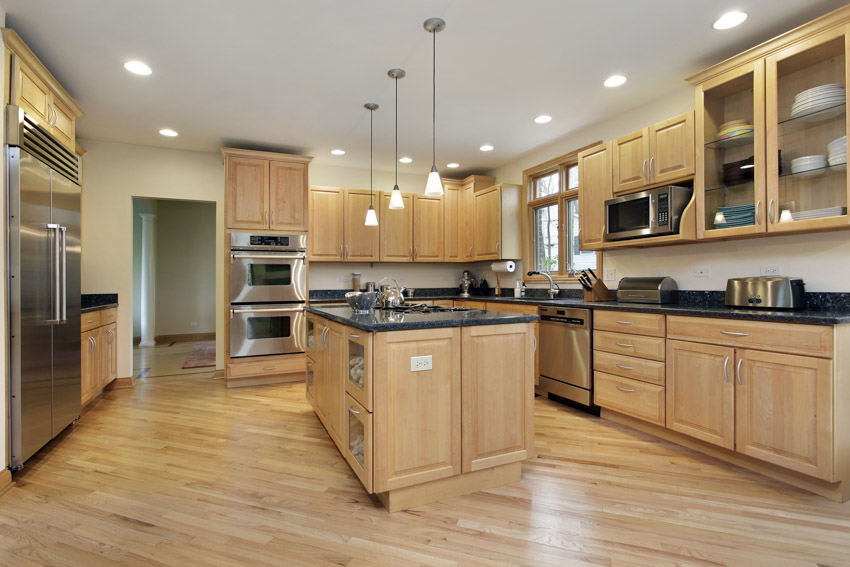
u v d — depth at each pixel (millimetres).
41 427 2377
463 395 2037
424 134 4062
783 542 1655
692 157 2754
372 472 1851
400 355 1905
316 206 4723
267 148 4426
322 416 2807
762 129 2379
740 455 2344
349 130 3932
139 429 2973
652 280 3182
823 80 2277
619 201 3199
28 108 2322
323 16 2240
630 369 2865
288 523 1810
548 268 4633
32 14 2201
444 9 2188
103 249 4098
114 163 4160
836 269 2316
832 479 1897
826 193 2230
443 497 2021
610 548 1627
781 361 2062
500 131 4008
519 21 2297
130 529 1756
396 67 2791
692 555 1579
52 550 1613
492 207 4859
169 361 5496
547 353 3623
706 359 2398
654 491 2076
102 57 2633
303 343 4352
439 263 5734
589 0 2123
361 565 1537
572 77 2953
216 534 1727
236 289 4105
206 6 2150
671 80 3006
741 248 2768
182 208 7430
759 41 2510
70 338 2734
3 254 2115
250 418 3227
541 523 1804
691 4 2160
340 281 5191
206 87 3047
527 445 2203
